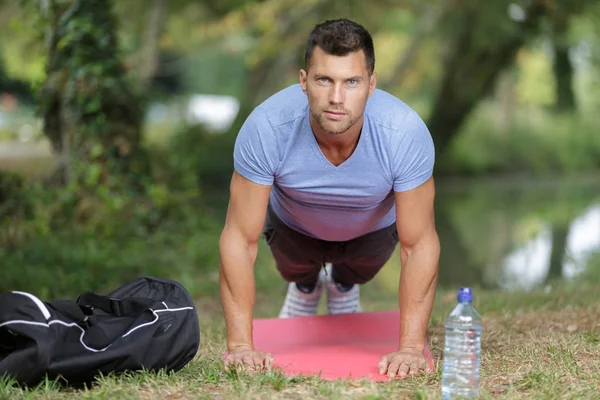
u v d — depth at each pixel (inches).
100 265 407.2
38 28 479.2
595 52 1390.3
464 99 1032.8
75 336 164.2
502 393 165.9
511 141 1482.5
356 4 998.4
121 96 482.3
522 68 1476.4
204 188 986.7
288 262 245.6
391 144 184.5
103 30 474.3
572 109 1256.2
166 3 1050.7
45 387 158.4
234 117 1127.0
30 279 374.3
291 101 187.5
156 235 482.3
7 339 160.9
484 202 976.3
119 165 488.4
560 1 896.3
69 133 484.7
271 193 219.1
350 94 168.7
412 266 192.2
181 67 1722.4
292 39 1032.8
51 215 464.4
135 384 165.0
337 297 267.1
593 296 312.2
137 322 171.0
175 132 1047.6
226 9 1115.9
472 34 952.3
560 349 199.9
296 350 213.9
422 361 183.2
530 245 634.2
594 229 727.1
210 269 448.8
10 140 1231.5
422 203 190.9
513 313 272.8
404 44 1279.5
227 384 171.0
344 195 195.3
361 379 173.0
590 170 1534.2
